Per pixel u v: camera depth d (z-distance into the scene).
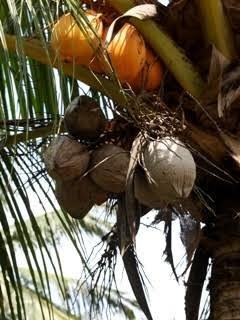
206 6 4.59
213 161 4.59
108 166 4.25
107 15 4.64
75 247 4.87
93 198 4.46
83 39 4.34
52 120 4.83
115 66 4.41
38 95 5.09
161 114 4.30
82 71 4.48
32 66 5.08
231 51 4.63
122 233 4.34
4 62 4.37
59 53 4.39
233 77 4.50
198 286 4.89
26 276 8.44
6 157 4.94
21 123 4.83
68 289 8.08
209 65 4.62
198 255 4.92
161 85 4.56
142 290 4.54
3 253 5.04
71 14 4.20
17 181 4.98
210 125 4.52
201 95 4.54
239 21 4.65
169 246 4.69
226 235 4.70
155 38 4.52
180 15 4.67
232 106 4.52
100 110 4.44
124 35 4.42
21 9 4.23
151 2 4.69
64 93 4.98
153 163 4.13
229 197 4.72
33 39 4.51
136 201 4.34
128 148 4.48
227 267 4.66
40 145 4.88
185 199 4.55
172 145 4.16
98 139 4.45
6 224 5.03
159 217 4.64
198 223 4.57
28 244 4.96
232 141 4.47
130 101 4.40
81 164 4.29
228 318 4.56
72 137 4.41
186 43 4.70
